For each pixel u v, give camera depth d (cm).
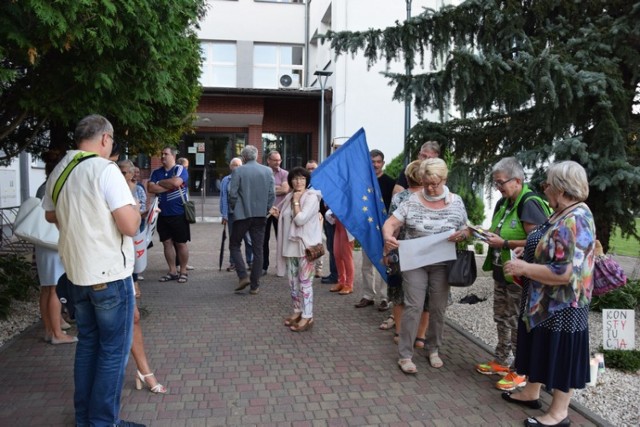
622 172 517
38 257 472
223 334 534
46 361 448
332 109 1627
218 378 418
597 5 598
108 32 396
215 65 2103
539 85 532
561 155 541
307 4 2108
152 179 793
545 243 329
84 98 460
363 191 546
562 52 569
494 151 695
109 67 437
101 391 311
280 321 585
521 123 645
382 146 1548
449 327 571
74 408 346
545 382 335
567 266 317
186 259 800
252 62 2111
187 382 409
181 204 780
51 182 310
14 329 538
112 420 318
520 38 602
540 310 333
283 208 562
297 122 1903
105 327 308
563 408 340
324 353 482
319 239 548
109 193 298
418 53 668
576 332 326
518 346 359
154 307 639
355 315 619
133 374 423
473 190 673
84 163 304
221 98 1761
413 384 413
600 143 550
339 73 1552
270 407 368
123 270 311
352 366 450
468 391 401
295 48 2145
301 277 548
